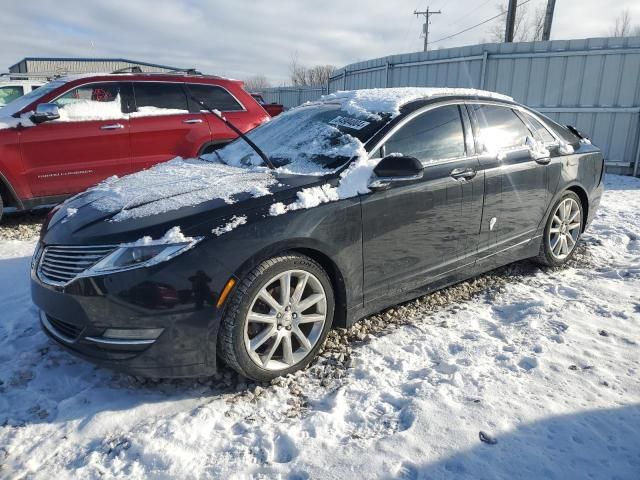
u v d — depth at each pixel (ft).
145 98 20.84
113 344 8.02
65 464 7.15
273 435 7.63
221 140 22.22
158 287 7.87
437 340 10.43
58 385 9.02
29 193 18.81
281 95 103.50
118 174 20.31
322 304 9.50
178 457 7.18
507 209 12.75
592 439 7.34
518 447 7.18
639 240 17.40
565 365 9.30
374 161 10.29
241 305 8.32
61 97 19.38
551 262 14.64
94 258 8.21
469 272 12.39
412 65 42.19
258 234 8.46
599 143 33.27
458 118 12.10
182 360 8.18
